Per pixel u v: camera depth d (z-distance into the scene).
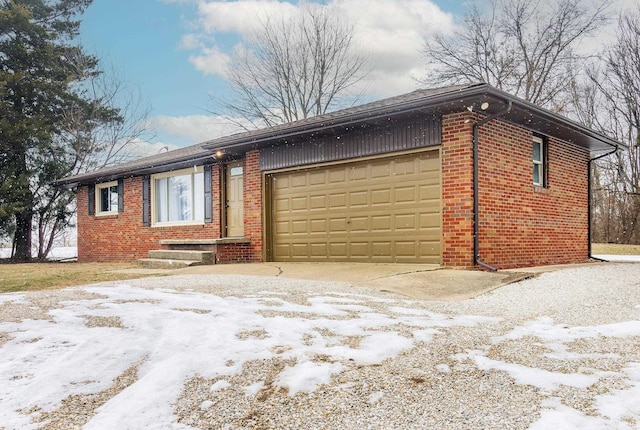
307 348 3.20
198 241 10.81
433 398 2.40
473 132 7.73
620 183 23.03
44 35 19.42
